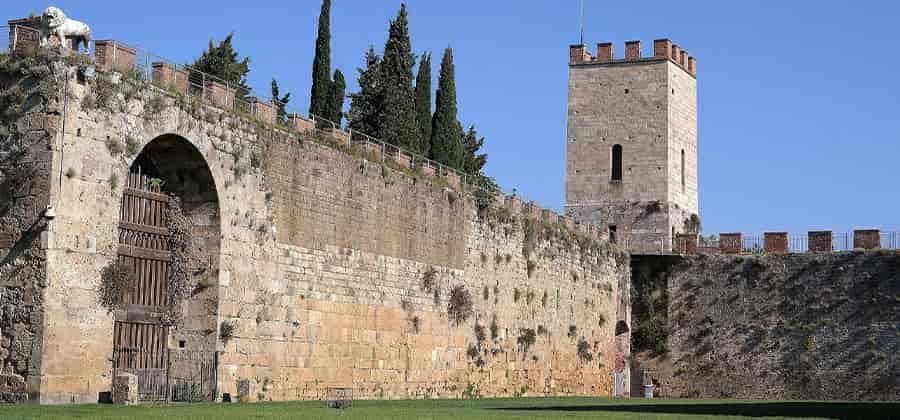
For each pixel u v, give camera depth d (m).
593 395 97.00
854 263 100.00
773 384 101.06
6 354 49.56
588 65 113.19
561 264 93.06
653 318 105.62
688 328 104.56
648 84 111.06
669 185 109.38
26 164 50.19
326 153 66.19
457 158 99.56
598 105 112.38
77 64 51.09
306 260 64.12
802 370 100.31
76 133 50.84
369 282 69.38
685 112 114.00
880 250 99.31
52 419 38.22
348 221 67.75
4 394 49.38
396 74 97.50
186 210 58.62
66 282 50.09
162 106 55.03
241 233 59.56
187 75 57.59
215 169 58.16
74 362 50.34
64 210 50.12
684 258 105.62
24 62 50.75
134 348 55.66
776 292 102.19
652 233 108.88
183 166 58.12
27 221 49.84
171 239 58.41
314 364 64.19
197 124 57.19
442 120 98.69
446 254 77.56
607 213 110.56
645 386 102.62
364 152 69.81
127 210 55.84
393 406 56.16
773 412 54.81
